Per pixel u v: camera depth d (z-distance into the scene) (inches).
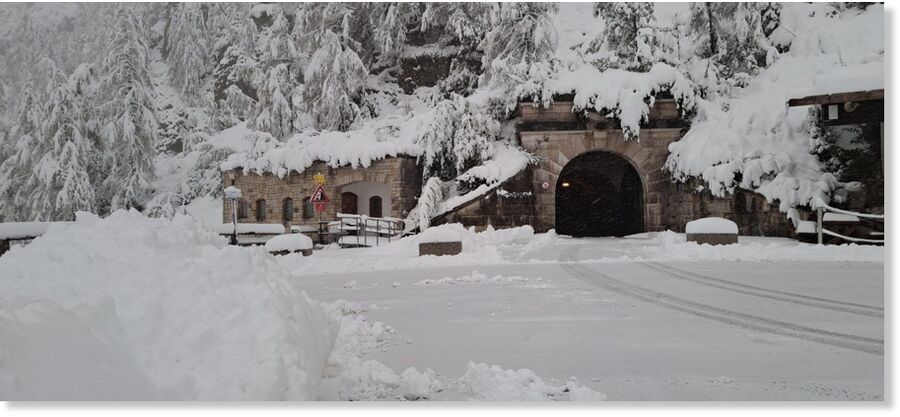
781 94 1030.4
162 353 153.6
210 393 145.7
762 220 901.2
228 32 2086.6
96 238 204.1
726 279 473.4
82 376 129.4
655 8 1529.3
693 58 1169.4
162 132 1956.2
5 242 630.5
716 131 990.4
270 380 150.6
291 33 1686.8
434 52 1574.8
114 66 1544.0
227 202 1203.9
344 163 1082.1
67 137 1411.2
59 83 1428.4
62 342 131.3
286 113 1477.6
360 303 386.3
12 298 145.1
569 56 1298.0
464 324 313.1
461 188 1050.7
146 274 181.0
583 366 229.8
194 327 164.1
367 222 1013.2
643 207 1136.2
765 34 1201.4
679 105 1078.4
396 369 228.4
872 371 219.1
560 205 1499.8
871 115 809.5
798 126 968.9
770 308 347.9
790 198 860.0
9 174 1451.8
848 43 1110.4
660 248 751.1
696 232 737.6
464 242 784.3
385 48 1530.5
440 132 1064.8
